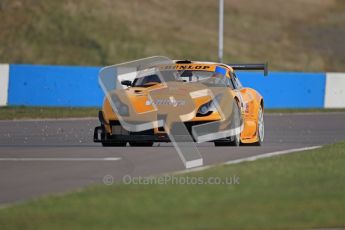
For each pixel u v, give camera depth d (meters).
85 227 22.84
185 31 183.00
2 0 174.38
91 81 96.38
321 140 55.03
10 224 23.28
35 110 86.00
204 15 197.12
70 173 33.97
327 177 31.61
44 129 61.50
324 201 27.02
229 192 28.14
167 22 186.75
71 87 95.56
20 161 38.19
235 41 182.38
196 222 23.48
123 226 22.92
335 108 108.62
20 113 80.94
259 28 193.62
